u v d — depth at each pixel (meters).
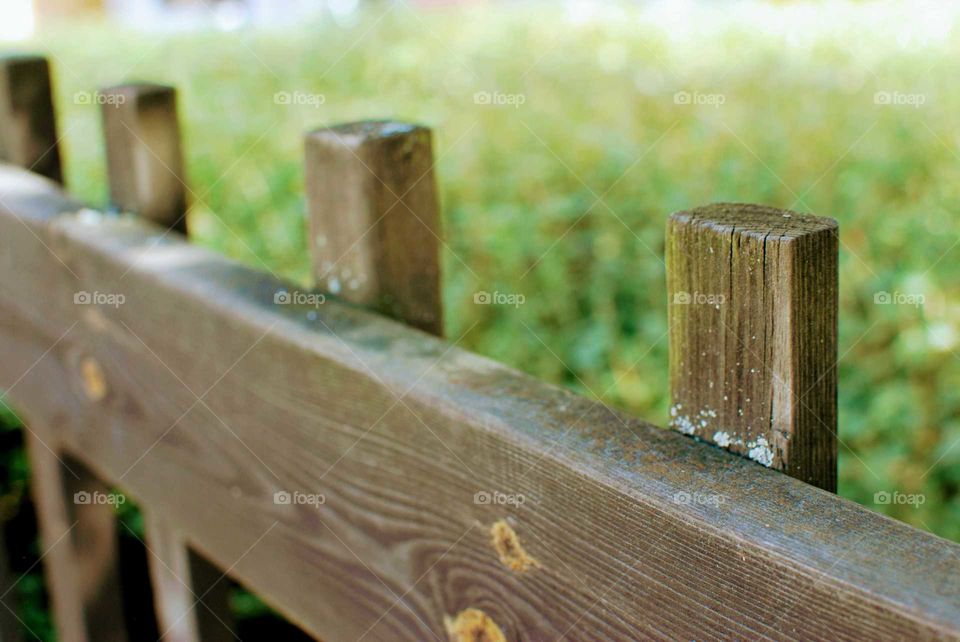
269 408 1.17
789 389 1.00
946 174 2.41
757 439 1.01
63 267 1.34
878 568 0.94
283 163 2.98
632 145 2.80
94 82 4.19
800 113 2.72
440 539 1.08
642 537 0.99
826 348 1.01
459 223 2.57
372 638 1.13
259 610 2.21
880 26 3.26
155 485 1.29
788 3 3.93
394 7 5.16
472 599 1.07
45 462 1.43
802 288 0.99
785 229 0.99
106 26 7.21
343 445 1.13
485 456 1.05
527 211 2.60
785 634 0.95
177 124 1.37
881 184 2.44
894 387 2.05
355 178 1.18
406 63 3.92
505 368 1.09
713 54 3.37
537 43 4.00
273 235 2.68
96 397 1.33
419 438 1.08
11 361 1.45
